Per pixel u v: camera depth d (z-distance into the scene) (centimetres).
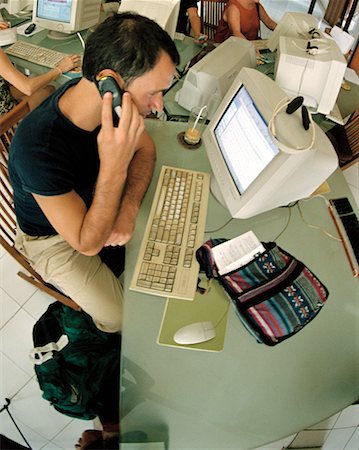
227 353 107
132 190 138
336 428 179
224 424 98
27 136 106
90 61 96
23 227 144
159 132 168
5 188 158
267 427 98
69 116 109
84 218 115
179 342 106
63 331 167
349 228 141
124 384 100
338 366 109
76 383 149
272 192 120
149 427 96
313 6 468
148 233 127
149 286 116
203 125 173
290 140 107
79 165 120
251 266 121
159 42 95
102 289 154
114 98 96
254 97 121
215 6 309
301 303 116
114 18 98
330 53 184
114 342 163
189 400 100
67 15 218
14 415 168
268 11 506
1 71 192
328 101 192
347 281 127
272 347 110
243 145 129
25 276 183
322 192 154
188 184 144
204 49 229
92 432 153
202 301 115
